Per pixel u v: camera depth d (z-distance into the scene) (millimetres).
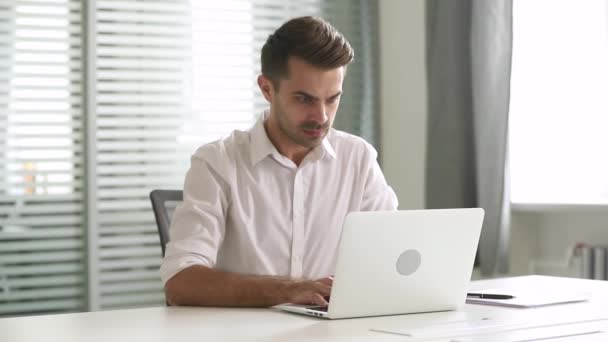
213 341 1446
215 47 4000
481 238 3459
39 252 3734
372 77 4242
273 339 1463
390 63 4195
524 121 3697
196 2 3959
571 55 3562
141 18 3854
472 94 3537
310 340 1454
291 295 1821
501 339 1469
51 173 3746
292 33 1985
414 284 1736
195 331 1548
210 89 3994
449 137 3646
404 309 1752
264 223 2229
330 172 2320
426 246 1726
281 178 2258
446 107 3654
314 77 1965
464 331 1549
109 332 1545
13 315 3697
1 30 3678
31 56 3717
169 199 2496
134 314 1766
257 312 1782
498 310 1810
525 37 3699
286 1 4117
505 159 3410
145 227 3885
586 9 3514
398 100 4141
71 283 3771
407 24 4086
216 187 2152
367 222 1632
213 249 2062
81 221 3785
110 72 3822
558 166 3609
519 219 3705
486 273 3477
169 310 1826
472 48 3508
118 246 3840
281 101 2037
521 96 3705
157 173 3902
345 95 4215
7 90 3688
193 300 1887
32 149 3723
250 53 4062
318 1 4176
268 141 2217
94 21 3773
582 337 1498
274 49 2021
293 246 2248
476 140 3490
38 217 3732
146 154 3885
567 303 1908
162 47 3908
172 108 3926
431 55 3715
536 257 3729
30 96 3719
